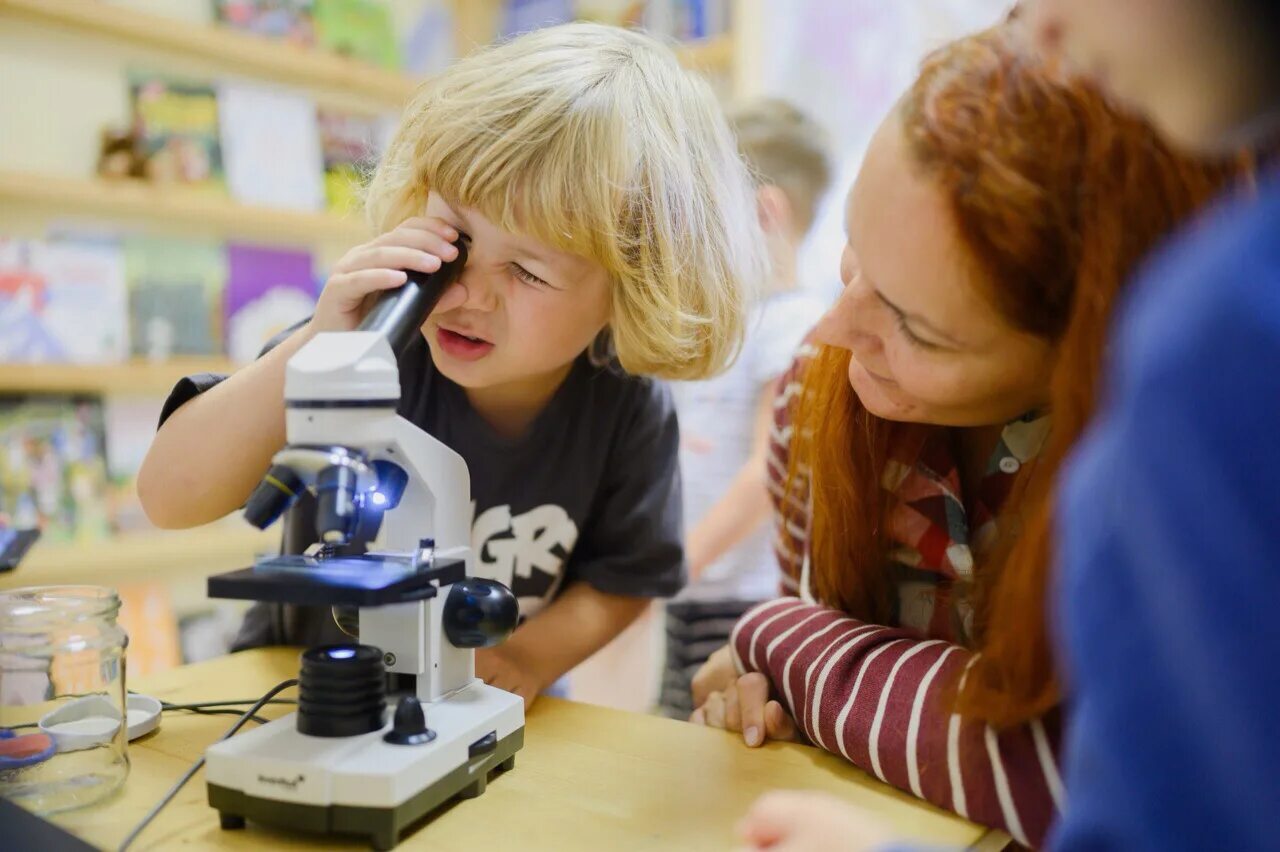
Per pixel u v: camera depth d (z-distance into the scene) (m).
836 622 0.76
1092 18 0.38
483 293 0.80
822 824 0.51
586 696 1.82
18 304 1.76
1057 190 0.51
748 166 1.29
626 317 0.88
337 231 2.23
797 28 2.14
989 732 0.59
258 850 0.55
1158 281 0.37
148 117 1.93
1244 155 0.45
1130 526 0.32
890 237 0.56
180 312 1.99
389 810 0.54
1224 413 0.30
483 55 0.89
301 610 1.01
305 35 2.20
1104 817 0.33
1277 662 0.29
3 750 0.62
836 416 0.75
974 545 0.74
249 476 0.80
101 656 0.65
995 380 0.59
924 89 0.57
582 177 0.79
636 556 1.03
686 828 0.58
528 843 0.56
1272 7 0.33
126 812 0.59
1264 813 0.29
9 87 1.79
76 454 1.87
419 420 1.00
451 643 0.67
